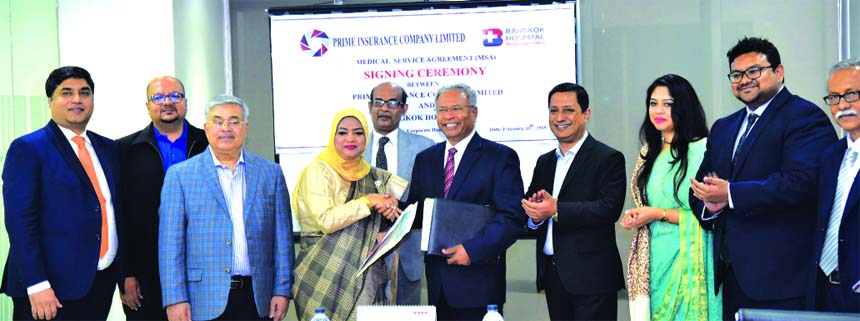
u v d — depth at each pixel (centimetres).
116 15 499
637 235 371
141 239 389
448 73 505
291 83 517
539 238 387
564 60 497
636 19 519
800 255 324
